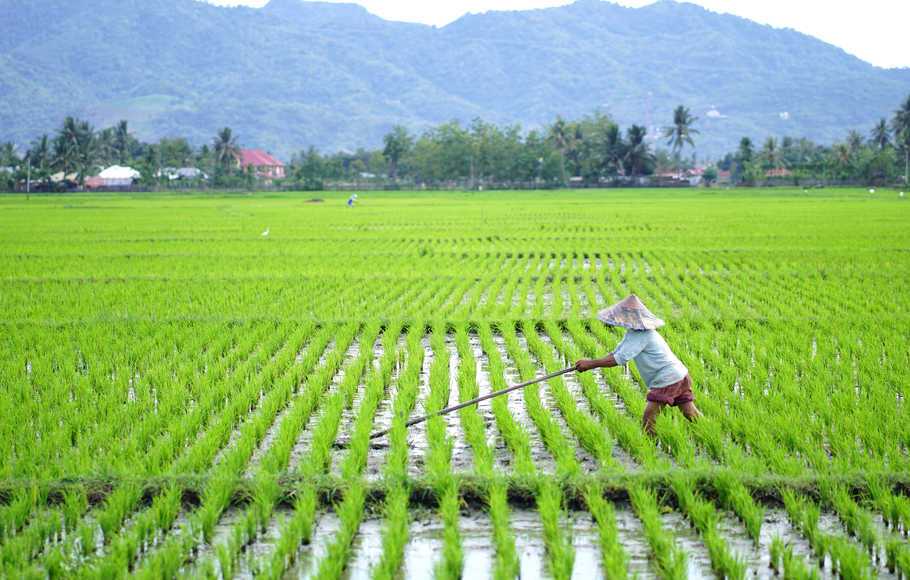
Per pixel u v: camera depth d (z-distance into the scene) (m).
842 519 7.56
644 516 7.40
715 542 6.80
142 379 11.91
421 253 29.14
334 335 15.71
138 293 20.39
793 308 17.70
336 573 6.51
